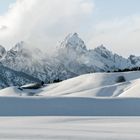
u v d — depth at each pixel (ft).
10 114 220.02
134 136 87.92
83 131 98.43
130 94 417.90
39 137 86.43
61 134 91.50
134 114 224.53
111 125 117.39
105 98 256.11
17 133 93.76
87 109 233.14
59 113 224.74
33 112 225.97
